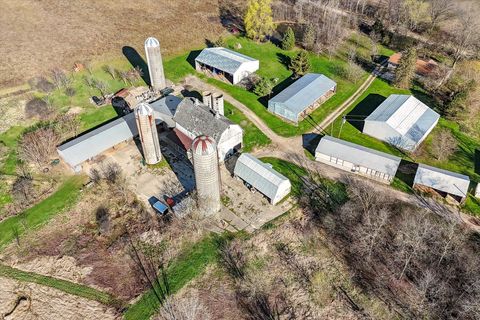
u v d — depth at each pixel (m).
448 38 110.62
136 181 69.12
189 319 49.06
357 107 86.19
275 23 115.81
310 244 60.19
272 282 56.19
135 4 122.44
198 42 106.12
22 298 55.47
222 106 78.38
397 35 110.75
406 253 54.66
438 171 66.94
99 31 108.00
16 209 66.19
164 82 88.38
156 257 59.09
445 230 58.81
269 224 62.47
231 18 118.38
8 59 95.88
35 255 60.22
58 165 72.50
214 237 60.91
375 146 76.38
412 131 75.62
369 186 67.06
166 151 74.94
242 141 76.50
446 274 54.84
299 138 78.00
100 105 84.12
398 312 52.34
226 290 55.31
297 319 52.41
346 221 61.84
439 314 51.56
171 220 62.50
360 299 53.91
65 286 56.44
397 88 92.25
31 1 121.19
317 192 67.00
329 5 119.69
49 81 89.94
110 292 55.53
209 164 56.03
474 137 79.44
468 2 121.19
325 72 96.81
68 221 64.56
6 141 76.88
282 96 83.06
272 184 63.88
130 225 63.28
